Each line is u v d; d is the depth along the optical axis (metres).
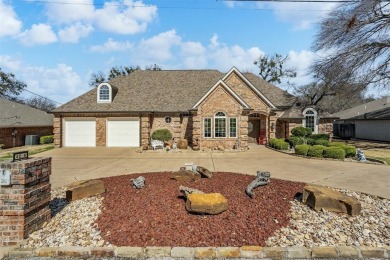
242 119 20.28
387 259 4.51
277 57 42.56
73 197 6.82
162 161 15.16
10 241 4.89
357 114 36.66
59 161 15.45
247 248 4.60
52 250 4.61
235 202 6.28
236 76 24.38
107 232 5.14
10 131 25.45
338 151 15.36
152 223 5.38
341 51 24.30
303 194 6.47
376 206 6.61
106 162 15.01
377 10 22.34
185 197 6.37
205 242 4.80
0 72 46.59
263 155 17.44
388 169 12.12
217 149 20.20
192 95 24.94
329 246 4.70
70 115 23.09
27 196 4.98
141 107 23.45
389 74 23.66
